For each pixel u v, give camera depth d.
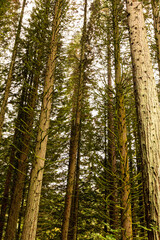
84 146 12.27
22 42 9.41
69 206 7.84
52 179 10.41
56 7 6.22
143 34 3.92
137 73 3.61
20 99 9.84
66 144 11.43
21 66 9.76
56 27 5.96
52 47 5.78
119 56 5.37
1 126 7.80
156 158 2.84
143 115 3.21
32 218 4.09
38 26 6.20
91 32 9.59
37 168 4.54
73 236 8.98
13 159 9.09
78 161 11.18
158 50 6.85
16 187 7.46
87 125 12.15
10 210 7.16
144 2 7.54
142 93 3.38
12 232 6.87
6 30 8.52
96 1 9.56
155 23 7.08
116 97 4.76
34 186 4.37
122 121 4.60
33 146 8.12
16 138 9.02
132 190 4.20
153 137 2.98
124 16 6.12
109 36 6.04
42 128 4.95
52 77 5.50
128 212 3.83
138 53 3.74
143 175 2.91
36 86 8.41
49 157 9.62
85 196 10.40
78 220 10.26
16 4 9.94
